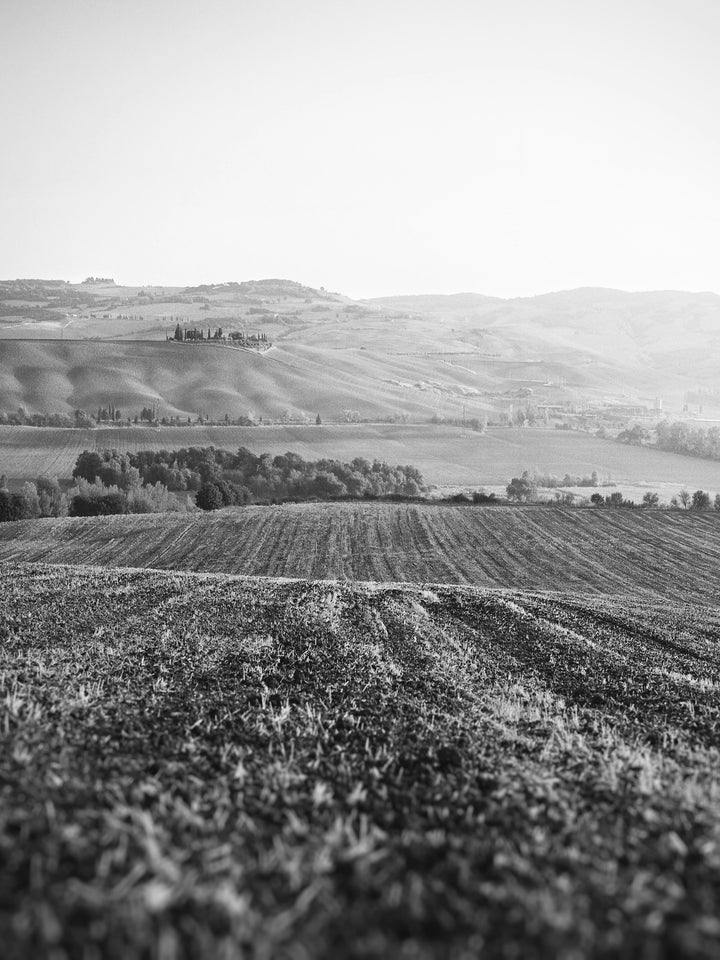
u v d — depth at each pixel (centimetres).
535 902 380
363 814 541
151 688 1113
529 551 7319
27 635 1653
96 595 2444
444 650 1841
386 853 457
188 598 2453
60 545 7394
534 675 1603
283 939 331
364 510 9088
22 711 842
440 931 352
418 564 6912
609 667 1736
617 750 889
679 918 375
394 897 380
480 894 398
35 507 9688
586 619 2691
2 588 2570
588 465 18425
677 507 9469
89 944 315
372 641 1861
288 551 7306
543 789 675
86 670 1248
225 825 510
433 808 593
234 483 12469
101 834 454
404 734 905
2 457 15850
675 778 759
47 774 584
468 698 1251
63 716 848
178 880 385
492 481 15750
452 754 815
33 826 458
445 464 18062
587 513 8925
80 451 16838
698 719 1222
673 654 2091
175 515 8738
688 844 521
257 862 432
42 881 372
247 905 362
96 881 377
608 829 553
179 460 13462
